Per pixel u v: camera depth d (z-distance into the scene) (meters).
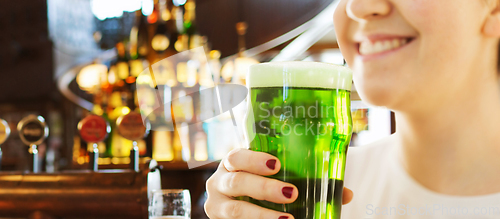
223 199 0.52
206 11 2.43
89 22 3.33
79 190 0.99
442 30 0.48
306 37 2.31
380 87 0.50
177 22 2.18
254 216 0.46
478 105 0.56
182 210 0.81
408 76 0.49
